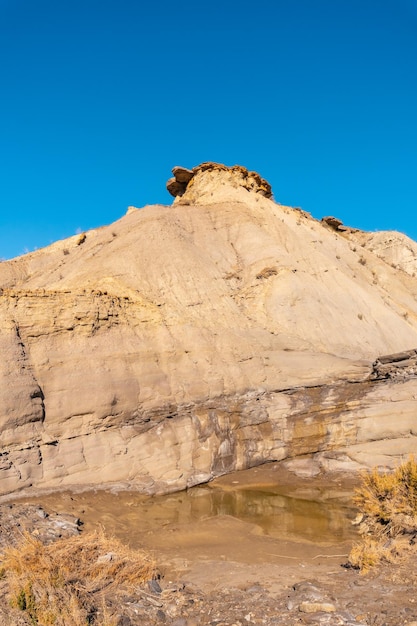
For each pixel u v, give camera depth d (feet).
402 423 61.26
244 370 69.31
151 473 56.18
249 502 51.49
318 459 62.39
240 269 95.71
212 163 134.92
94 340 61.98
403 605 25.96
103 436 56.75
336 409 64.95
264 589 29.25
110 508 48.03
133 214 110.11
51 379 56.80
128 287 78.23
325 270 98.99
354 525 44.06
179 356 67.31
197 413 63.05
